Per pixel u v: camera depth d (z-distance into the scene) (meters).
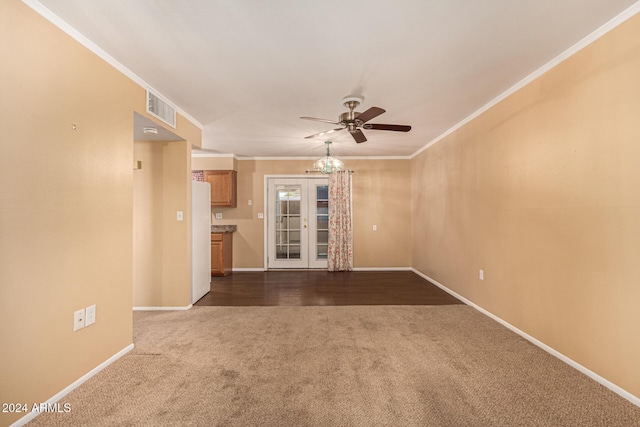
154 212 3.64
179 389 1.99
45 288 1.78
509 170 2.95
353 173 6.18
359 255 6.20
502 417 1.71
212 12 1.79
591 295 2.09
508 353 2.48
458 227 4.05
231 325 3.14
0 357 1.54
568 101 2.25
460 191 3.98
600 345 2.03
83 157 2.05
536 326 2.62
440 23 1.90
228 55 2.28
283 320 3.28
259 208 6.18
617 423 1.66
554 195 2.40
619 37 1.87
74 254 1.98
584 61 2.11
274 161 6.20
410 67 2.47
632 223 1.82
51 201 1.81
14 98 1.60
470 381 2.07
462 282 3.97
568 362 2.28
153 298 3.65
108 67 2.26
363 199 6.19
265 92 2.94
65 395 1.91
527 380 2.08
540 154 2.54
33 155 1.70
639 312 1.79
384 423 1.67
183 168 3.59
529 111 2.65
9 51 1.58
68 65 1.92
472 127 3.62
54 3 1.71
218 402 1.85
